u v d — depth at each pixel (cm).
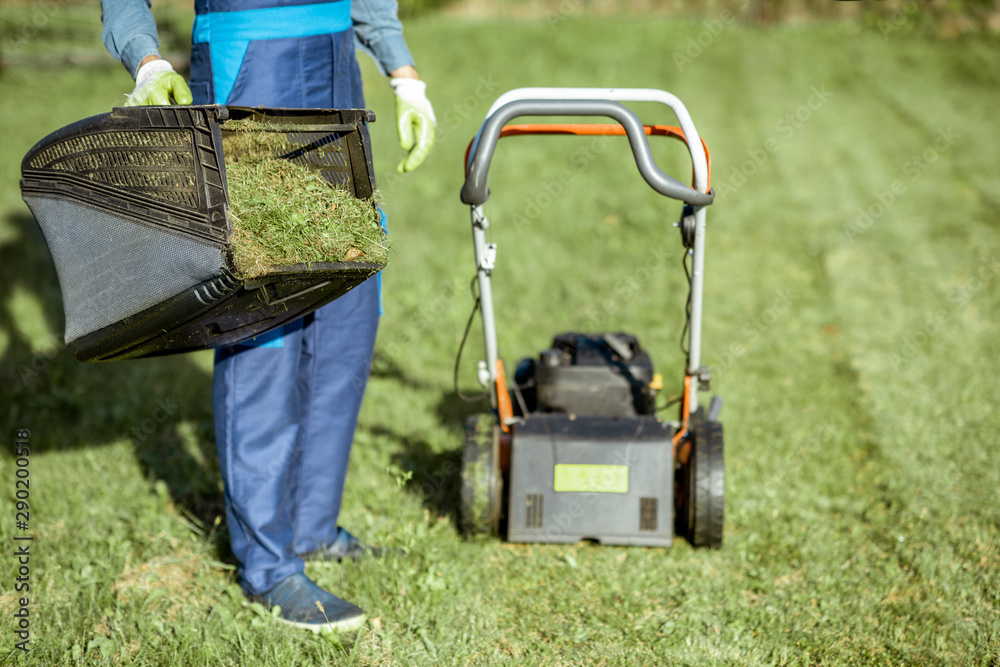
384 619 296
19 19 1719
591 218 845
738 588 317
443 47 1664
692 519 329
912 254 742
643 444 334
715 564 331
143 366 523
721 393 491
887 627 293
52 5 1858
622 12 2208
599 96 290
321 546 325
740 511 367
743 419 459
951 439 433
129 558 335
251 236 222
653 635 289
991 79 1499
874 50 1730
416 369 527
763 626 293
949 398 481
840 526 361
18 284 639
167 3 1738
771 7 2077
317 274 229
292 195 238
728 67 1588
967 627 291
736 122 1241
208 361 537
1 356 529
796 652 281
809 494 384
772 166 1036
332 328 304
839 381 508
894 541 346
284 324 260
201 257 218
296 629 287
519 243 771
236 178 236
